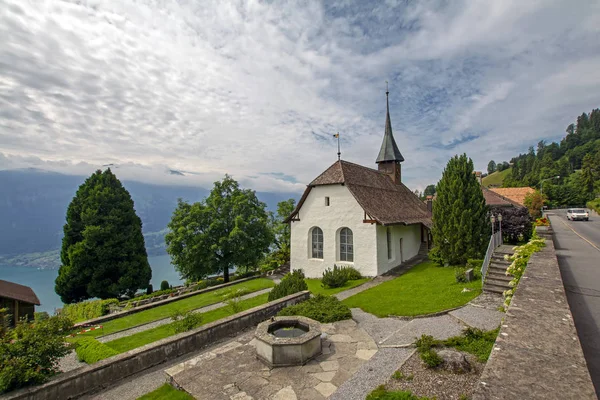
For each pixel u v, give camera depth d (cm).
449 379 657
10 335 826
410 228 2800
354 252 2281
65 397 784
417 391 626
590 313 798
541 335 454
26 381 752
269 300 1620
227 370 827
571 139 14738
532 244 1376
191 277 3309
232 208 3306
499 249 1750
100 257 3034
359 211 2258
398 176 3347
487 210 2012
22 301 2481
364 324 1133
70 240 3177
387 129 3288
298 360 830
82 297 3141
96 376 840
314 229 2555
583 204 7975
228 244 3181
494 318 981
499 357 395
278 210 4075
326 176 2475
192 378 793
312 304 1259
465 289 1314
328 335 1013
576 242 2170
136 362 923
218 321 1170
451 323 988
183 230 3142
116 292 3075
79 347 1195
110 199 3272
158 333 1484
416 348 832
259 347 883
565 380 339
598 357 573
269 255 3919
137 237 3388
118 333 1584
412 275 1998
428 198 3834
